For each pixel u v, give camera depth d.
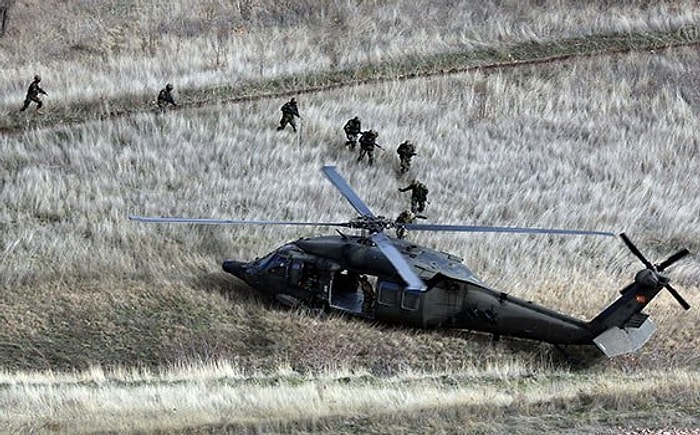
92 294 91.38
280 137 133.25
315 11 182.12
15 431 58.50
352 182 123.38
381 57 165.50
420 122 144.50
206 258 100.69
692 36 178.12
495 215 117.19
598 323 80.06
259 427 60.28
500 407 66.62
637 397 68.81
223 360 80.31
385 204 118.06
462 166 130.88
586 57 166.38
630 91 159.50
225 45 170.00
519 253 106.69
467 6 185.50
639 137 145.38
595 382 76.06
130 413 63.53
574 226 116.62
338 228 109.62
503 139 142.12
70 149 123.00
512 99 153.62
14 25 173.75
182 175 120.44
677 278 106.00
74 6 182.38
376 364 81.31
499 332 82.94
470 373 79.75
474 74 158.75
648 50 171.88
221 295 92.56
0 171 117.31
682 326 89.19
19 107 137.88
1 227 105.06
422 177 126.94
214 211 112.19
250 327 86.75
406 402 67.81
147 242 103.06
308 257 89.12
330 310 88.25
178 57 164.38
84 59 164.88
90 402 66.19
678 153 142.88
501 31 176.00
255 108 142.12
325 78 158.50
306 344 83.38
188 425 60.34
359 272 86.75
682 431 62.91
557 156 137.38
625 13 185.88
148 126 131.50
